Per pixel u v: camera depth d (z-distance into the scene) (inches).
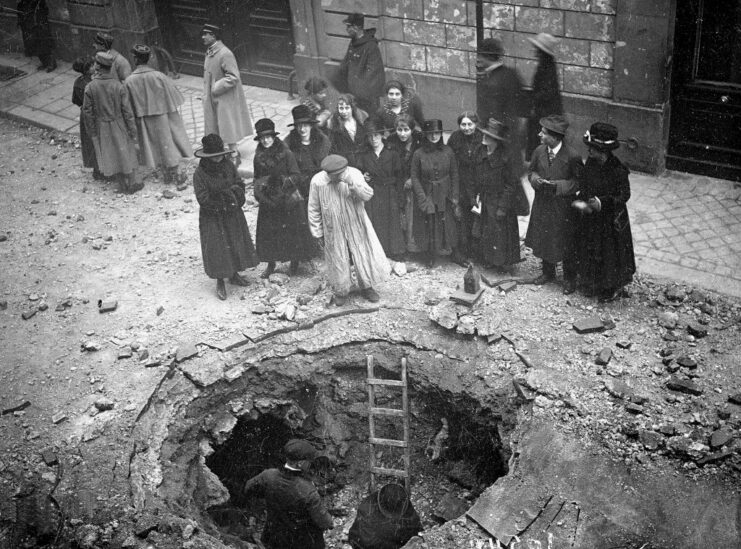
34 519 289.9
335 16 519.8
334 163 337.7
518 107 422.3
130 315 382.0
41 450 316.5
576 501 281.9
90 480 304.0
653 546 264.7
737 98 410.3
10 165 537.0
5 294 404.5
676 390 313.1
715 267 371.6
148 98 471.5
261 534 327.9
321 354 362.3
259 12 576.1
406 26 494.9
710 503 274.8
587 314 354.3
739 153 422.0
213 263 377.4
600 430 303.3
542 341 343.0
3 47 698.8
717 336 334.6
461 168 371.6
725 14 396.2
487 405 334.0
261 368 358.0
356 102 455.2
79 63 485.4
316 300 380.8
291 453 280.2
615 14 420.5
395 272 392.5
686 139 434.6
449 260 399.9
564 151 345.4
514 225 371.2
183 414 340.5
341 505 361.1
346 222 353.7
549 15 441.7
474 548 272.4
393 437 367.6
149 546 281.1
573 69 447.2
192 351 354.3
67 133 570.3
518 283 377.7
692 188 429.1
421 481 359.3
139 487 304.2
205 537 286.7
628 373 322.7
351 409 366.9
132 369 350.3
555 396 317.7
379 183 380.8
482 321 354.0
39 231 456.1
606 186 333.7
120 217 465.7
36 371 354.0
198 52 627.2
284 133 529.0
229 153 362.0
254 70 601.0
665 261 379.9
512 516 279.0
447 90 498.0
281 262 399.5
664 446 293.6
